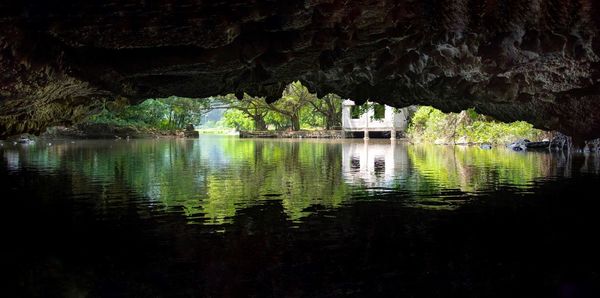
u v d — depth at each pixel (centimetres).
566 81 1010
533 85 1052
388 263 814
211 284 732
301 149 3209
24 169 1919
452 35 863
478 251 878
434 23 803
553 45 823
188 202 1266
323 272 775
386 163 2206
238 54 831
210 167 2039
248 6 682
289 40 818
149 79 1016
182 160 2339
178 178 1694
